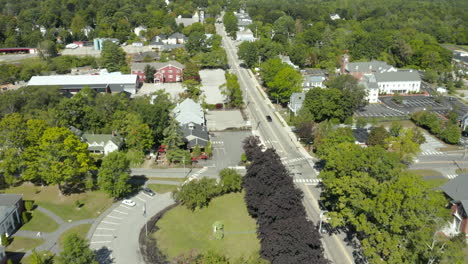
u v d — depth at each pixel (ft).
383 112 550.77
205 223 301.43
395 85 636.89
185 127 428.97
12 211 288.71
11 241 276.62
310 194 340.80
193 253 267.18
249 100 580.30
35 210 313.32
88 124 430.20
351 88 523.29
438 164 408.87
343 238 282.77
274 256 231.91
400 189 233.55
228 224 299.79
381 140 401.70
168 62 650.84
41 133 346.95
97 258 261.03
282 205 263.49
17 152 340.39
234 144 438.81
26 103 453.99
